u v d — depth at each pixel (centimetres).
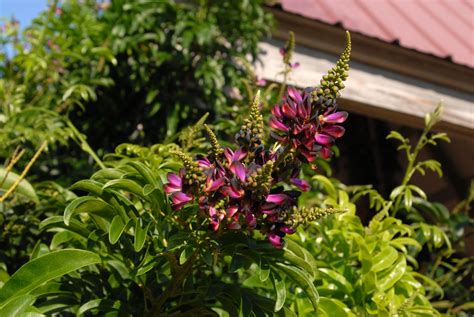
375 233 223
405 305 183
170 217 151
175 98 330
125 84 343
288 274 150
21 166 271
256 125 141
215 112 332
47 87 310
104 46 326
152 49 326
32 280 140
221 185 135
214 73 321
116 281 173
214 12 337
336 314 176
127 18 327
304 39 378
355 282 199
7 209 227
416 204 296
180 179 141
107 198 151
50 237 226
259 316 154
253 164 135
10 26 336
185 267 153
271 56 367
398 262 202
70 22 334
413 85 412
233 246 149
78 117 337
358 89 394
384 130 604
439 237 243
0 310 133
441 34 462
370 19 436
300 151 138
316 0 420
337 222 216
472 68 410
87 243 168
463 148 533
